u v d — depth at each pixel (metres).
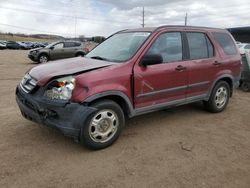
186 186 3.18
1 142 4.19
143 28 5.01
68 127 3.65
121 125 4.18
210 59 5.44
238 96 7.87
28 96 3.94
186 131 4.83
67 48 18.64
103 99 3.97
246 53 8.46
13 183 3.17
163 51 4.68
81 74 3.77
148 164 3.65
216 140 4.48
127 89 4.14
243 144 4.36
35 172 3.40
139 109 4.40
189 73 5.02
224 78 5.86
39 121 3.90
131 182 3.24
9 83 9.25
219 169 3.57
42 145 4.12
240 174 3.47
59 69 4.03
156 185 3.19
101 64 4.14
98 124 3.89
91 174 3.39
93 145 3.90
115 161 3.71
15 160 3.67
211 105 5.75
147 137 4.52
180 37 4.98
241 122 5.41
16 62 18.66
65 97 3.65
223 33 5.95
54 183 3.19
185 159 3.81
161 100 4.68
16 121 5.09
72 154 3.87
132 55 4.30
